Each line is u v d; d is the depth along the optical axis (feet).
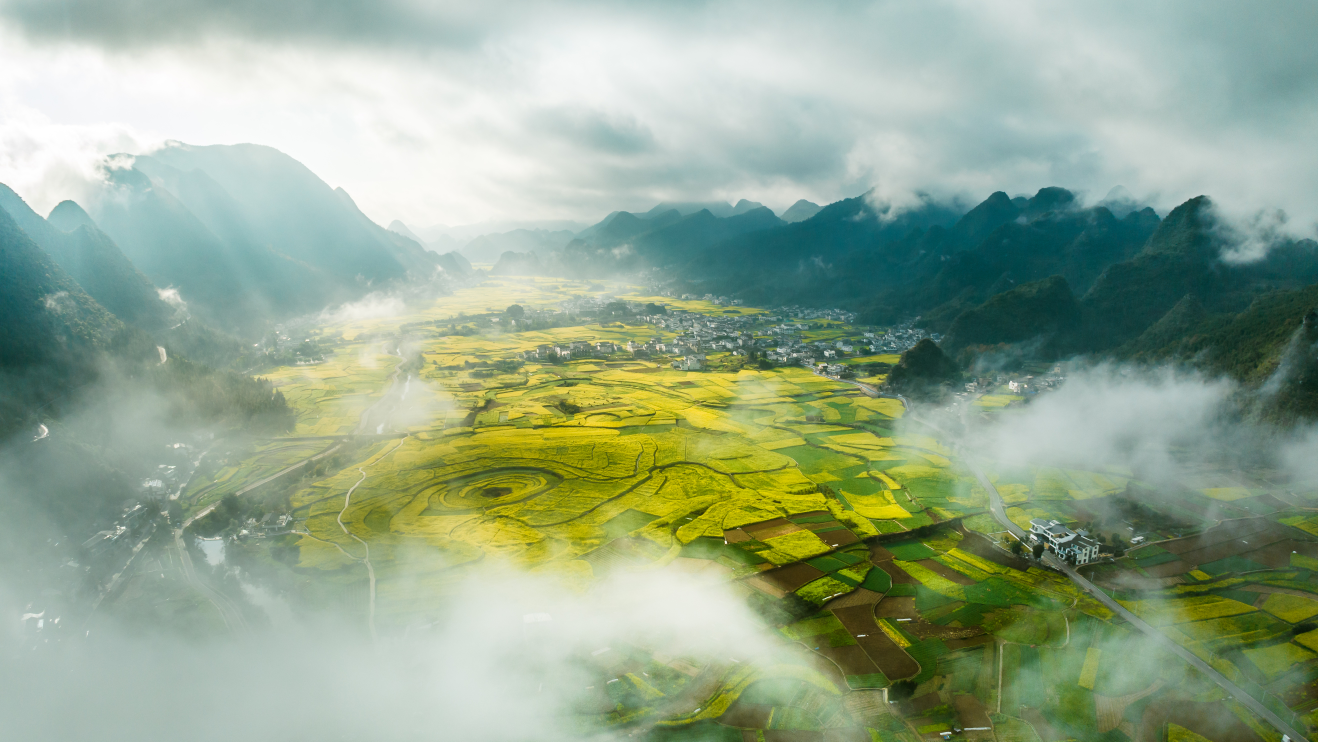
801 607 421.18
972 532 533.14
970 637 392.88
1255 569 468.75
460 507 576.20
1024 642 387.75
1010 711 333.42
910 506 577.84
